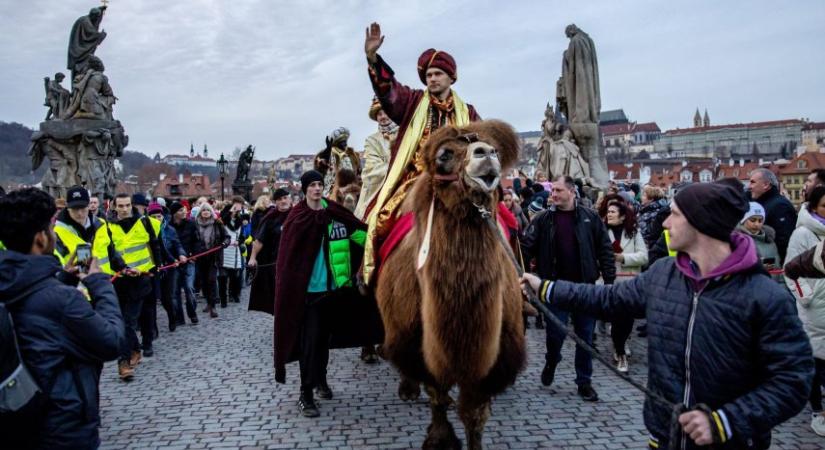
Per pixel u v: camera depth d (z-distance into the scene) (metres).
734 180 2.77
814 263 3.65
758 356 2.43
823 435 5.10
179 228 10.48
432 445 4.35
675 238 2.58
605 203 8.09
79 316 2.92
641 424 5.32
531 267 6.78
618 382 6.62
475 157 3.25
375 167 7.07
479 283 3.46
